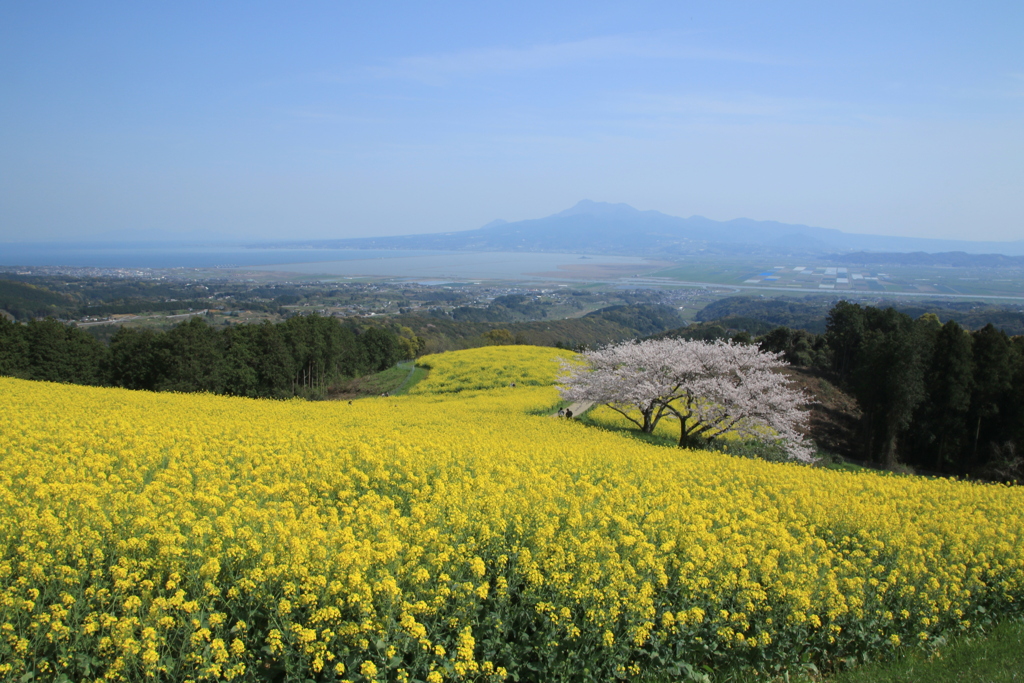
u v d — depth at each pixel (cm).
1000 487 1727
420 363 6341
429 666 642
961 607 966
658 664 725
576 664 688
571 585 741
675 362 3070
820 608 829
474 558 756
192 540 763
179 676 606
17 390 2508
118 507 855
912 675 790
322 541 758
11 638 600
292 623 627
